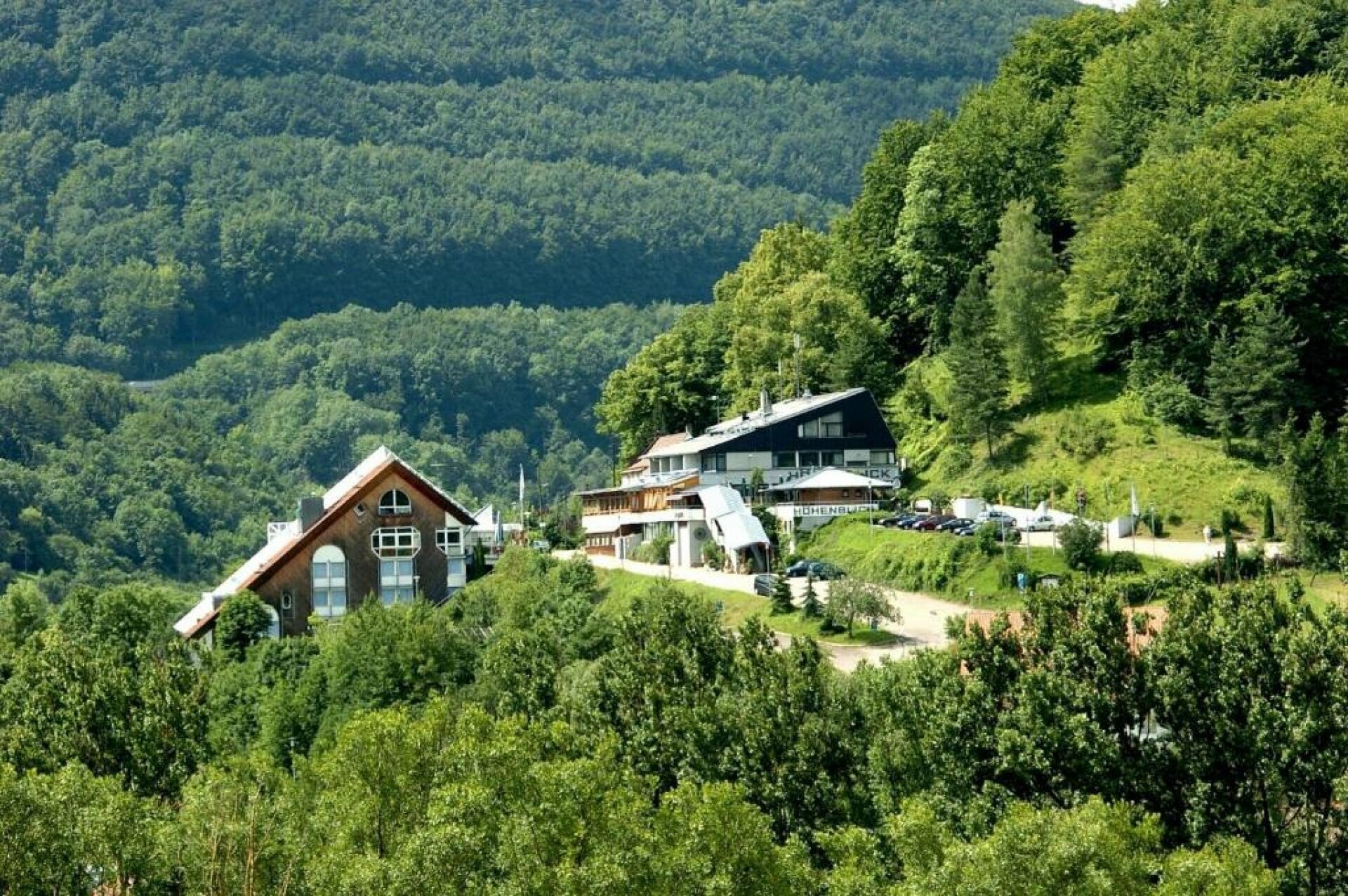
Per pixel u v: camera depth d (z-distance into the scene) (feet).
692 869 625.82
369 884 638.12
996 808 647.97
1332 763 620.08
